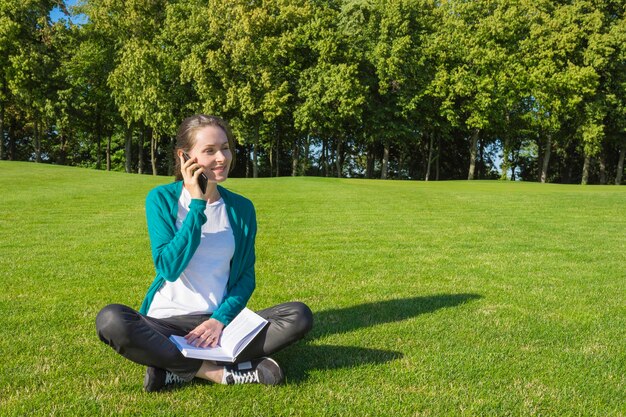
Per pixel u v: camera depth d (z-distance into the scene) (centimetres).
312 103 3562
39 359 362
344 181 2672
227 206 356
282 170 5041
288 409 295
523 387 330
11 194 1598
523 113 3978
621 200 1578
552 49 3653
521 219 1150
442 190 2033
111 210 1249
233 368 328
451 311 485
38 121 4100
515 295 544
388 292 552
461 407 301
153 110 3584
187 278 342
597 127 3638
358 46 3856
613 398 318
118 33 3822
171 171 4109
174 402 303
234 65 3519
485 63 3634
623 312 492
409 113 3866
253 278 362
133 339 298
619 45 3553
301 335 334
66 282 578
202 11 3644
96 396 309
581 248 819
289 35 3581
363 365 358
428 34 3791
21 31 3812
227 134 344
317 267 671
